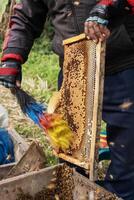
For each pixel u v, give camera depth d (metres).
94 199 1.87
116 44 1.89
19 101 2.07
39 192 2.00
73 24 1.96
